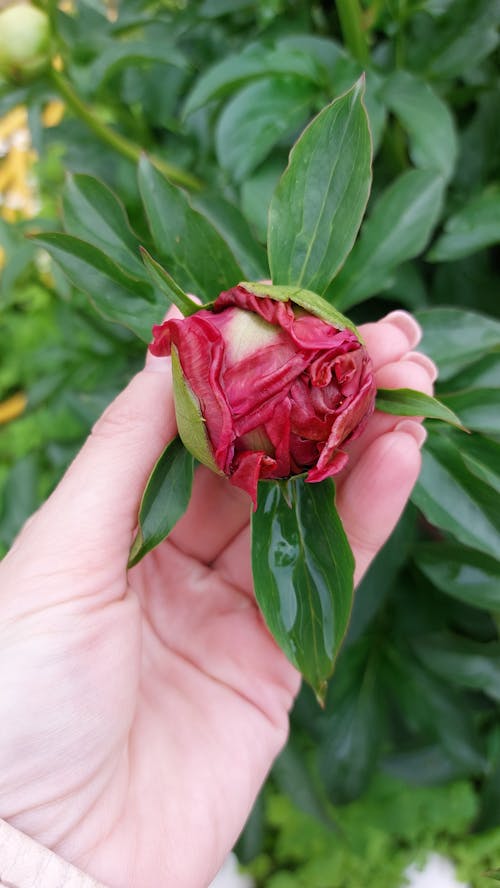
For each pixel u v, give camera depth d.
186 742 0.26
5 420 0.57
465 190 0.33
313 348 0.18
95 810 0.23
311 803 0.39
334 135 0.21
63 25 0.34
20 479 0.41
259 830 0.38
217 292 0.23
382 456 0.24
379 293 0.32
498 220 0.28
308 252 0.21
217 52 0.36
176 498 0.20
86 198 0.24
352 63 0.29
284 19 0.33
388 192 0.27
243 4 0.33
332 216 0.21
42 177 0.49
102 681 0.22
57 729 0.22
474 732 0.37
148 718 0.26
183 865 0.24
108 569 0.22
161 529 0.20
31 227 0.38
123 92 0.37
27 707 0.21
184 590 0.28
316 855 0.43
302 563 0.20
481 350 0.26
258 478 0.19
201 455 0.19
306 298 0.18
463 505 0.25
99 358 0.43
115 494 0.21
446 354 0.26
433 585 0.36
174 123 0.37
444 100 0.33
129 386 0.22
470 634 0.36
